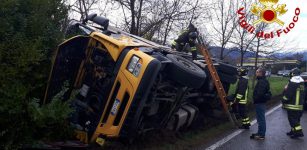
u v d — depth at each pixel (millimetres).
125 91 6457
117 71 6609
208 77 9961
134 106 6449
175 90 7844
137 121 6508
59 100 6152
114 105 6496
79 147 6414
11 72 6133
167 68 7289
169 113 7926
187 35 10234
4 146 5672
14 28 7004
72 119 6805
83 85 7152
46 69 7188
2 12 6840
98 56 7164
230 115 10742
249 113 13562
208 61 9992
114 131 6457
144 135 7750
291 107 9961
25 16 7336
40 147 6023
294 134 9938
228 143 8859
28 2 7500
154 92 6914
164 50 7887
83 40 7199
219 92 10406
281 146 8938
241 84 10758
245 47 17219
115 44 6758
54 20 8188
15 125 5840
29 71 6746
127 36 8391
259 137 9562
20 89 5914
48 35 7473
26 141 5918
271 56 18891
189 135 9289
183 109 9234
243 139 9438
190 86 7414
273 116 13297
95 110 6867
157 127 7891
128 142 6957
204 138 9211
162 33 14461
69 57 7113
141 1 13141
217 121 11430
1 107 5664
